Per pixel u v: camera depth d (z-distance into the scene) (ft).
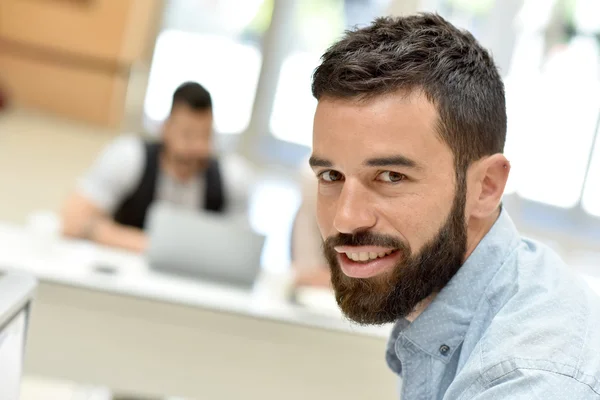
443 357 3.27
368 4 18.81
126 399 9.05
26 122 18.89
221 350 8.27
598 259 18.11
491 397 2.77
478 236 3.29
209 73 19.20
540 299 3.04
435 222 3.06
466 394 2.89
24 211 14.32
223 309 8.16
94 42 19.08
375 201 3.04
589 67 18.02
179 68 19.26
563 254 18.07
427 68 3.02
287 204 17.52
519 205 18.15
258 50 18.99
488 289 3.21
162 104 19.39
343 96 3.01
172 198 10.14
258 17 18.98
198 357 8.28
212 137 10.20
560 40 18.06
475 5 18.30
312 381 8.36
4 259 8.23
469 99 3.08
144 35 19.06
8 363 2.98
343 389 8.38
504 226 3.33
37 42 19.17
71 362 8.17
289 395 8.40
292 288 9.02
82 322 8.13
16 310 2.97
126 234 9.76
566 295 3.07
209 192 10.20
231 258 8.92
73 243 9.48
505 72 18.16
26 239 9.21
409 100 2.97
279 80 18.95
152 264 8.89
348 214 3.02
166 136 9.97
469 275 3.23
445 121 3.01
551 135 18.11
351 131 2.99
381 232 3.04
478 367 2.87
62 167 16.76
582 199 18.17
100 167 10.00
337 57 3.09
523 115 18.13
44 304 8.07
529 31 18.10
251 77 19.02
